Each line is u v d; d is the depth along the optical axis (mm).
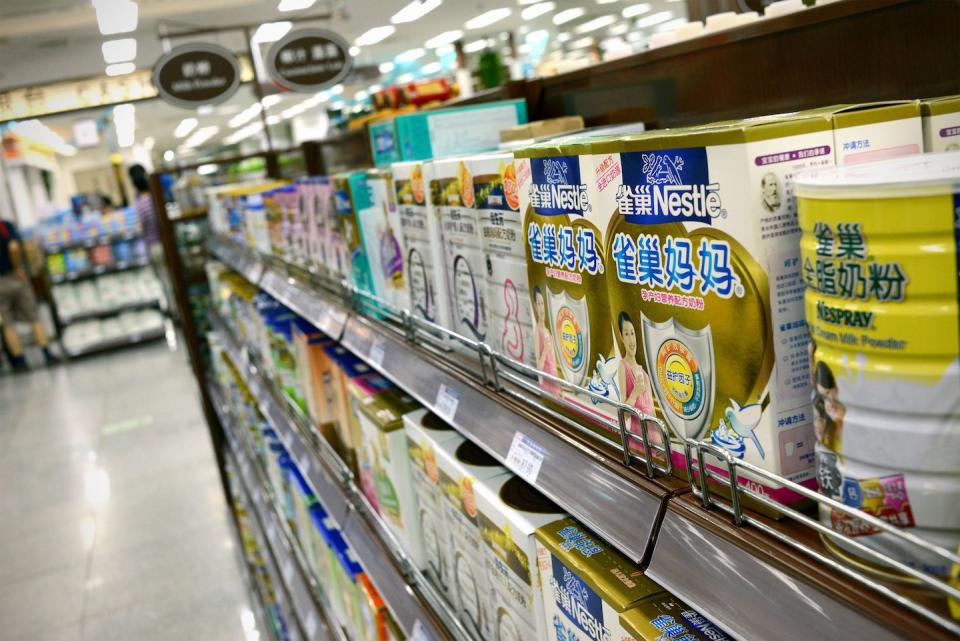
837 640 489
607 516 732
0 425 7504
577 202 760
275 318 2617
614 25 15250
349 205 1609
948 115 606
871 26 946
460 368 1166
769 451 579
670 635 678
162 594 4008
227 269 4199
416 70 18938
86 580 4238
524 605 946
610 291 724
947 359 434
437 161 1146
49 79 12172
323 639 2129
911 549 468
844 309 474
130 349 10734
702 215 587
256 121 20938
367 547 1609
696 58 1267
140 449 6250
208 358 4953
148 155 23938
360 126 2584
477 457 1146
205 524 4734
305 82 6484
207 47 6332
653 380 687
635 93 1440
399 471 1414
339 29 12359
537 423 908
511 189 929
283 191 2312
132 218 11039
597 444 810
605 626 766
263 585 3549
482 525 1040
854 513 467
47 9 8469
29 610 3994
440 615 1243
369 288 1605
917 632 444
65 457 6301
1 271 9969
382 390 1604
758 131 540
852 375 475
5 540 4844
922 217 429
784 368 568
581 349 812
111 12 9039
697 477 661
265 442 3168
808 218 499
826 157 564
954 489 448
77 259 10727
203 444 6148
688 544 629
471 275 1104
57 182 21094
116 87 9922
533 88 1764
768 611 542
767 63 1123
